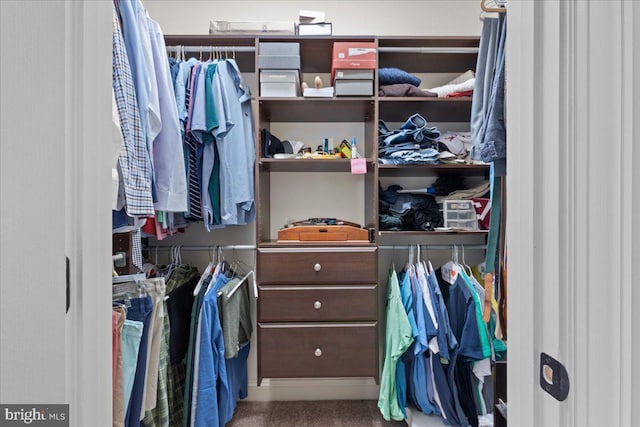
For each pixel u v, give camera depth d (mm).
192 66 1576
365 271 1690
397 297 1625
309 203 2074
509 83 486
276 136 2059
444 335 1551
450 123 2066
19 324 384
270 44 1696
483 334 1538
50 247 395
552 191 414
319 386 2041
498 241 1190
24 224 386
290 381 2037
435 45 1775
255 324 2043
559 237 406
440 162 1761
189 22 2014
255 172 1733
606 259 390
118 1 1042
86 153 460
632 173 390
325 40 1734
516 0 467
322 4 2023
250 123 1743
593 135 391
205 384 1461
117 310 963
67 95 440
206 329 1481
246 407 1958
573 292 397
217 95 1552
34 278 388
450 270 1777
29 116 389
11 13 385
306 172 2070
